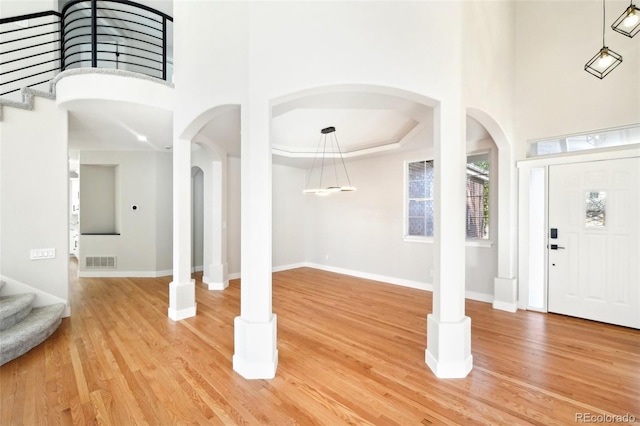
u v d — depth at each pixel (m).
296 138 5.03
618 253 3.20
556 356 2.55
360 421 1.76
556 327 3.19
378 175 5.48
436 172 2.42
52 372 2.28
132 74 3.21
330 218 6.37
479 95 2.78
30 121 3.24
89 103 3.23
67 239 3.45
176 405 1.91
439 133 2.37
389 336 2.98
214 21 2.69
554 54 3.55
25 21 4.04
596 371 2.31
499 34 3.29
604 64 2.90
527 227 3.75
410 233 5.14
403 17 2.32
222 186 4.94
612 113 3.19
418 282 4.88
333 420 1.77
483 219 4.34
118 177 5.75
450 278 2.31
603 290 3.29
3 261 3.12
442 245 2.33
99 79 3.12
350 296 4.41
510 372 2.30
